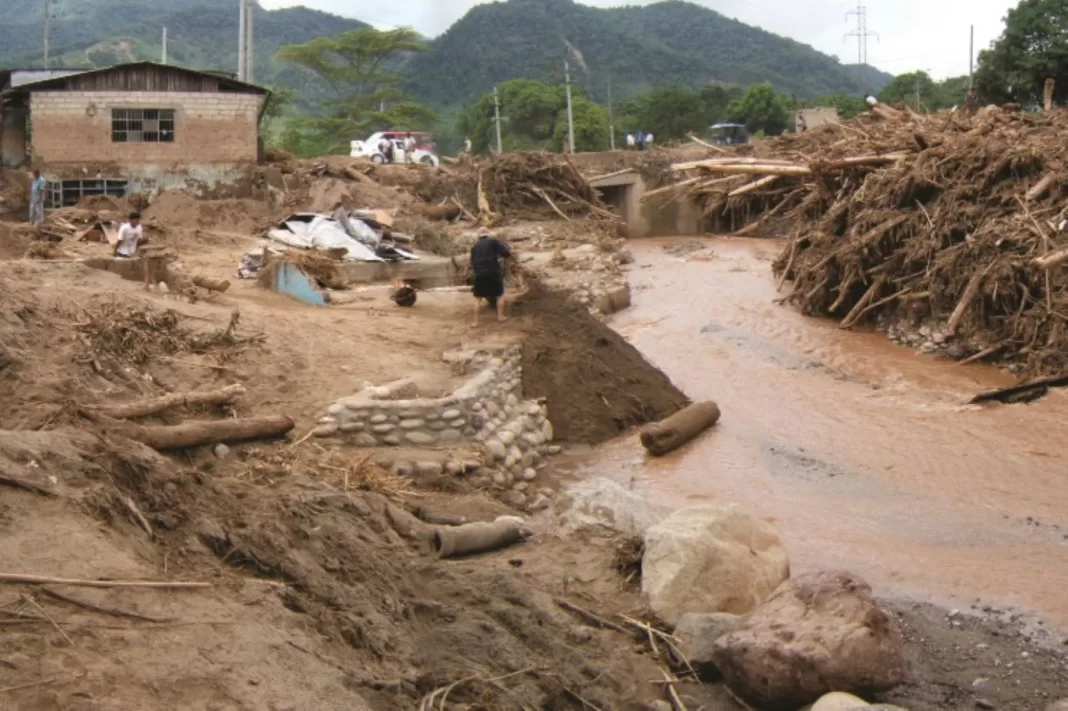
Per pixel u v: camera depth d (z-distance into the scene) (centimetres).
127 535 818
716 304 2809
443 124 11250
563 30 19775
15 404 1170
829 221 2741
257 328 1686
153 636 688
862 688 882
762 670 877
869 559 1280
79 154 3459
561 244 3419
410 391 1552
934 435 1778
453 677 805
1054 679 984
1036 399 1944
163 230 2795
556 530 1238
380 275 2359
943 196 2466
